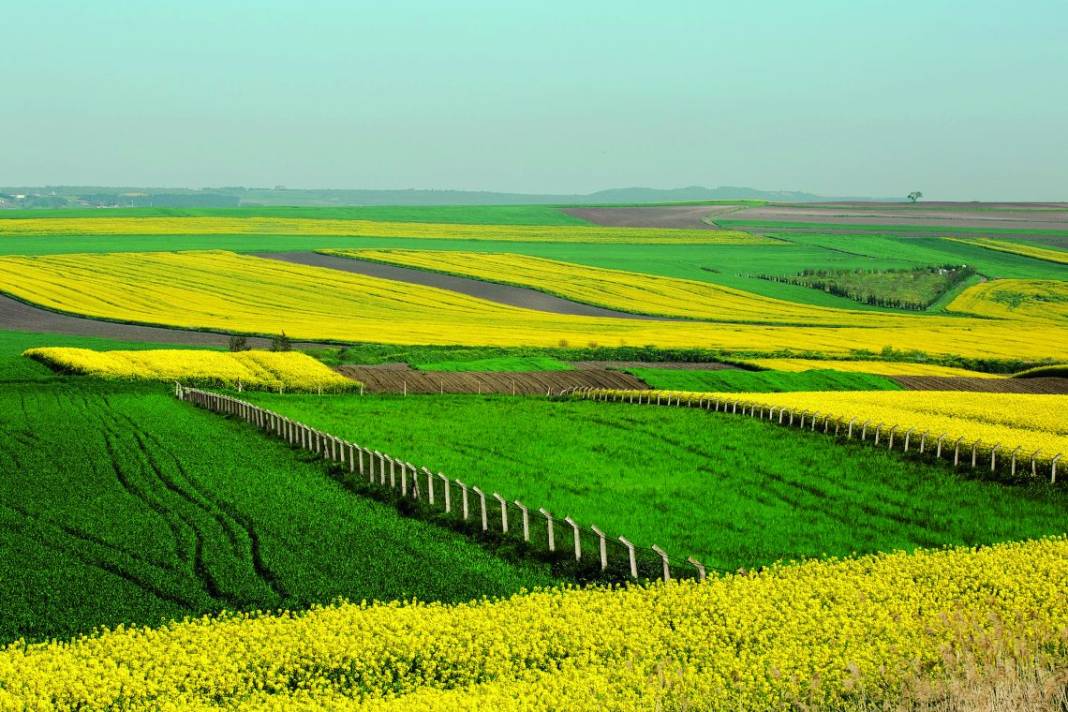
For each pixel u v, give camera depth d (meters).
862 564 34.12
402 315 140.50
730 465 54.19
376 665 25.25
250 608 30.64
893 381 97.88
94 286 148.75
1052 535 40.31
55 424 62.41
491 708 21.11
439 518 41.97
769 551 38.41
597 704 21.42
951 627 25.27
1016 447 53.47
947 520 43.94
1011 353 124.50
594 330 132.25
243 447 56.72
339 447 56.16
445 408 73.12
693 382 93.56
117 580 33.16
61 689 23.41
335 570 34.56
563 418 68.75
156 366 89.25
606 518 42.56
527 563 36.19
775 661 23.80
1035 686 19.53
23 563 34.91
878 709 20.62
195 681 24.09
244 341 104.38
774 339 129.00
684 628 26.98
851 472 52.84
